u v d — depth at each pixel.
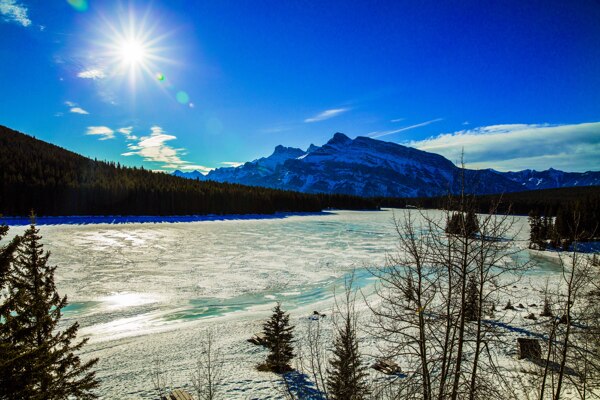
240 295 29.98
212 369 15.60
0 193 86.75
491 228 6.00
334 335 19.58
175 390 13.05
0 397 5.22
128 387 13.95
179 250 51.31
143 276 34.78
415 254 6.12
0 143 120.75
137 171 143.12
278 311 15.74
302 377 14.64
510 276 34.28
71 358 7.64
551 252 46.69
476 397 6.24
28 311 5.90
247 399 12.85
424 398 5.93
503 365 13.83
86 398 7.86
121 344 18.97
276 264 42.66
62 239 59.09
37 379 5.86
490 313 6.66
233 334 20.61
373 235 75.88
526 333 18.02
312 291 31.50
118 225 85.56
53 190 93.62
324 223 107.25
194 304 27.23
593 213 52.62
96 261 41.44
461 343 6.16
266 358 16.97
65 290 29.47
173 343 19.08
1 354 5.23
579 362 9.32
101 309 25.30
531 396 10.48
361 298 28.09
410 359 15.21
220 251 51.28
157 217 105.50
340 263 43.69
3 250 5.73
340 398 8.72
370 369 14.32
